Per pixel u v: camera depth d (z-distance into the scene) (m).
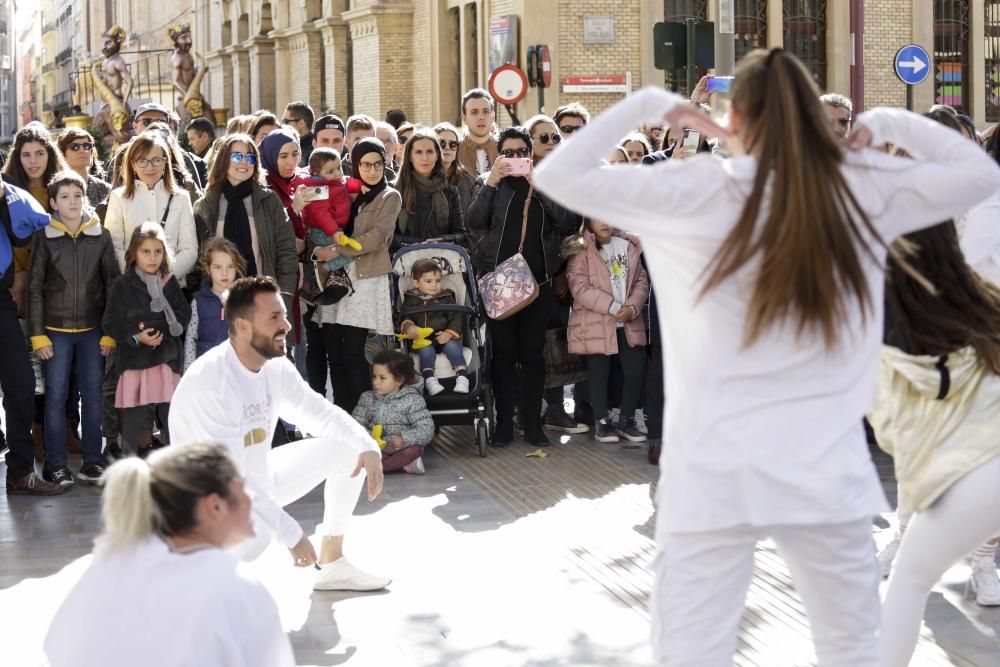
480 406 9.52
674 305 3.34
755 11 24.31
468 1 26.16
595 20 23.48
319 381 10.42
